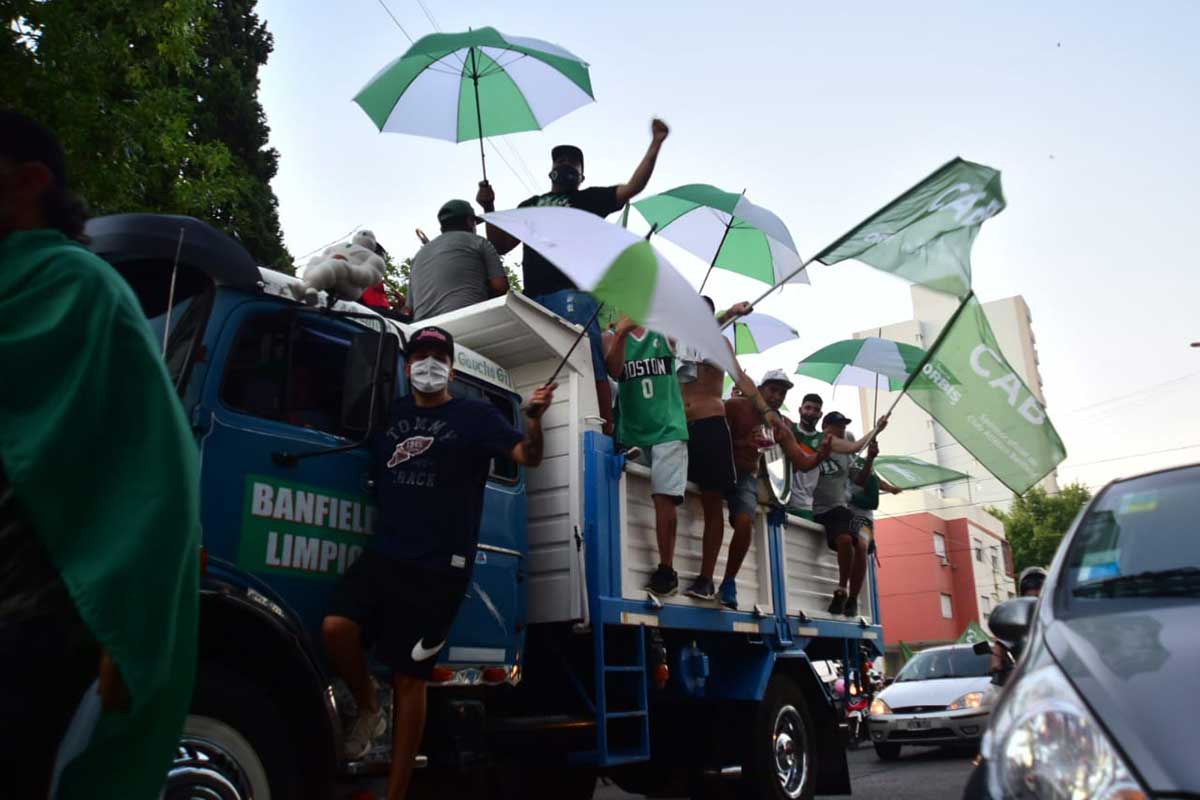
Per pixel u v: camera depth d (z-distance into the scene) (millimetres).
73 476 1799
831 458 8328
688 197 6996
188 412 3820
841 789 7621
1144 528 3520
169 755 1863
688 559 6477
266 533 4000
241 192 13750
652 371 6172
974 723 12797
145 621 1768
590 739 5453
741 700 6926
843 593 8258
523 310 5516
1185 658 2609
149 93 10062
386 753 4340
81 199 2225
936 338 5574
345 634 4047
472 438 4367
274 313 4293
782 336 8734
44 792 1972
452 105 6613
